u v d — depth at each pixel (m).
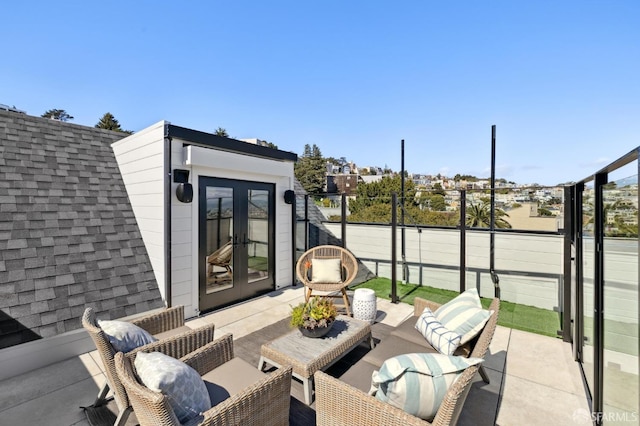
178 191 4.15
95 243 4.09
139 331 2.25
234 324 4.14
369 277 6.83
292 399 2.48
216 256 4.73
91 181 4.67
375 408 1.57
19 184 3.98
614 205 2.15
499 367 3.07
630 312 1.86
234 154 4.78
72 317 3.33
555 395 2.61
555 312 4.84
